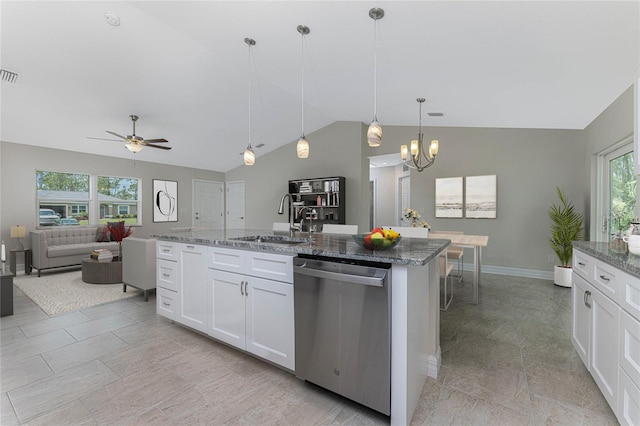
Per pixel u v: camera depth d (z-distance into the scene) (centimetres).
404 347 150
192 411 165
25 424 154
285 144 722
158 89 417
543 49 229
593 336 181
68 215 578
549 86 295
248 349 217
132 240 375
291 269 192
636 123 190
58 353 230
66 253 504
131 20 291
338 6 219
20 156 518
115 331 271
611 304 157
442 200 550
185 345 244
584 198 440
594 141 400
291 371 202
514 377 197
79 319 301
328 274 167
